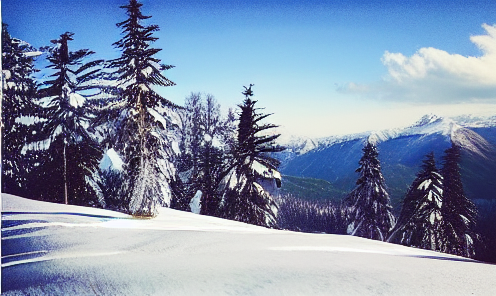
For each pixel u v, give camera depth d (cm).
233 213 3011
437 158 3488
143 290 727
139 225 1762
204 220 2428
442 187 3209
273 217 3131
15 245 1153
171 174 2269
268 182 3200
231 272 871
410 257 1333
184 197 3731
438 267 1109
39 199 3147
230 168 3162
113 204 2948
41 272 852
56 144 2986
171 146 2356
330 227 5372
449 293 791
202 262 983
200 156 3997
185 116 4141
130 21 2138
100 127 2377
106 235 1394
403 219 3356
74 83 3039
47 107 3130
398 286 822
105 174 3028
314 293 744
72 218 1784
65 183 2991
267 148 3181
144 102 2075
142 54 2109
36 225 1493
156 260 998
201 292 719
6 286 750
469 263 1304
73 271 862
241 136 3212
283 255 1145
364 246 1628
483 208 3875
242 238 1505
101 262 959
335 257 1169
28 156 3184
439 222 3062
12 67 3183
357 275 904
